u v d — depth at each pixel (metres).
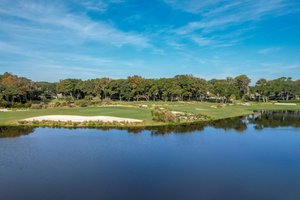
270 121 73.12
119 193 24.17
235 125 64.31
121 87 155.38
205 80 194.50
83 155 35.53
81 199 22.94
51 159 33.69
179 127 59.50
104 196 23.53
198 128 58.66
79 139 45.28
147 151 38.09
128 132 52.25
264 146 41.97
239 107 122.12
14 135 48.34
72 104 107.31
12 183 26.14
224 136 49.72
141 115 73.69
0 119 65.69
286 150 39.56
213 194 24.12
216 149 39.69
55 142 42.81
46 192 24.19
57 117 67.69
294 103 155.62
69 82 165.88
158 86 157.50
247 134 52.12
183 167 31.23
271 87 170.75
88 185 25.73
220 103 148.38
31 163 32.03
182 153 37.31
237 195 24.03
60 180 26.94
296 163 33.22
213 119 75.38
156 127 58.56
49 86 182.00
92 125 58.59
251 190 25.03
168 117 64.50
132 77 169.62
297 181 27.36
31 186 25.42
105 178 27.53
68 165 31.52
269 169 30.86
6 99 127.81
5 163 32.03
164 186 25.75
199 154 36.88
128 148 39.62
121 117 68.81
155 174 28.80
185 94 163.12
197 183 26.53
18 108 97.19
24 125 58.62
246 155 36.56
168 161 33.38
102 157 34.75
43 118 65.69
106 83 160.88
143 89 157.38
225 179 27.77
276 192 24.69
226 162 33.34
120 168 30.66
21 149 38.31
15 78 154.75
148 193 24.19
